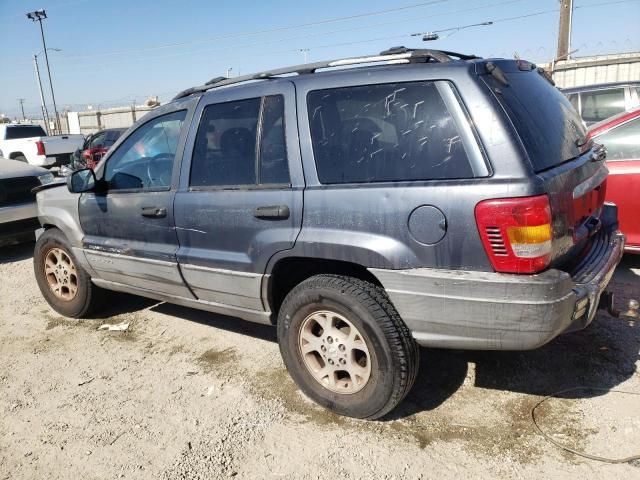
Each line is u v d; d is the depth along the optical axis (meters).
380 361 2.86
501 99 2.62
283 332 3.24
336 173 2.94
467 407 3.15
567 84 17.41
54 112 42.44
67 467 2.89
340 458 2.80
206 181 3.52
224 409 3.32
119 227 4.11
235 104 3.40
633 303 3.05
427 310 2.69
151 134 3.91
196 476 2.75
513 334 2.55
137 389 3.63
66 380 3.82
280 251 3.11
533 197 2.43
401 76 2.80
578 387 3.26
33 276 6.51
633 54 16.61
